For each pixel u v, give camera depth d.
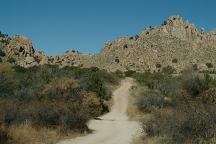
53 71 48.66
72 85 35.34
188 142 13.40
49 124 21.70
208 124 13.35
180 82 46.72
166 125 18.20
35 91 31.38
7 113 20.11
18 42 109.38
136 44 150.75
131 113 43.19
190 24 156.62
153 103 41.50
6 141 16.30
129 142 20.05
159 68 127.12
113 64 137.38
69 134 21.66
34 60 101.94
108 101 52.06
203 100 28.09
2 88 28.22
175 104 34.53
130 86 71.94
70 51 155.12
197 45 145.88
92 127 28.58
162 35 153.00
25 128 19.50
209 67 121.94
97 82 49.31
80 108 25.45
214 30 157.25
